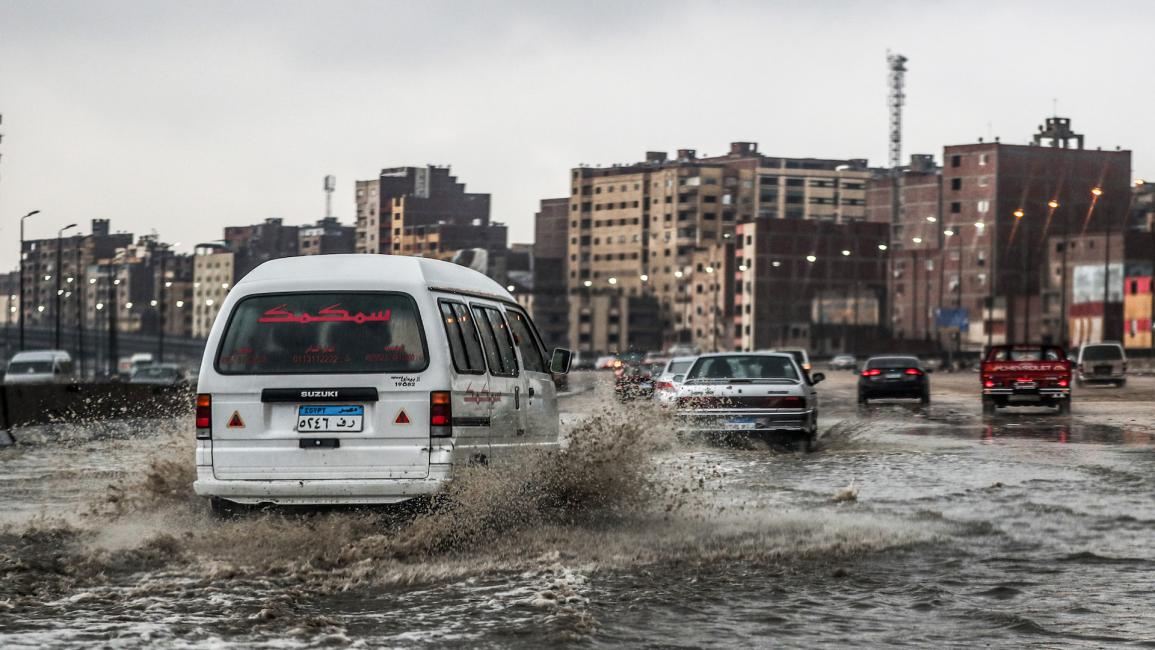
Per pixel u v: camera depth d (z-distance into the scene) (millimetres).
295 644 7355
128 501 13133
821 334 173625
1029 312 162125
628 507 13312
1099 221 183875
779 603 8727
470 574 9633
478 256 197500
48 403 32375
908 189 192625
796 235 185375
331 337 11102
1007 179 181625
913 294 171875
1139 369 97875
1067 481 16953
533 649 7352
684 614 8359
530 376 13039
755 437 21969
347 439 10969
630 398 14633
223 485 11039
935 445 23953
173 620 7988
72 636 7520
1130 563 10375
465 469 11109
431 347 11031
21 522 12422
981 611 8516
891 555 10680
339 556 10133
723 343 196375
